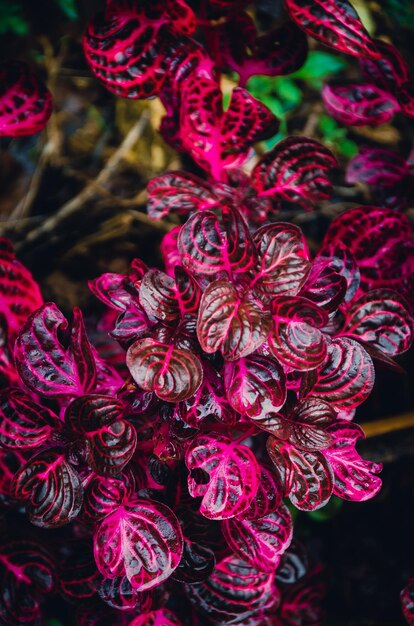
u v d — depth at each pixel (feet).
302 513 2.53
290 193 1.79
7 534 1.74
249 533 1.58
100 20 1.72
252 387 1.49
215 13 1.82
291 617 1.98
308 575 2.07
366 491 1.56
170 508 1.61
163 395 1.43
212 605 1.68
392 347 1.67
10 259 1.69
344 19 1.62
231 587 1.69
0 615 1.69
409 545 2.50
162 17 1.72
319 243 2.83
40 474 1.53
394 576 2.45
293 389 1.59
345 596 2.42
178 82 1.75
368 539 2.51
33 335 1.56
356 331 1.67
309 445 1.51
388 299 1.67
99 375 1.69
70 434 1.55
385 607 2.40
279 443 1.52
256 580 1.70
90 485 1.55
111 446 1.51
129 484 1.55
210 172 1.80
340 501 2.56
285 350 1.47
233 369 1.51
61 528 1.94
